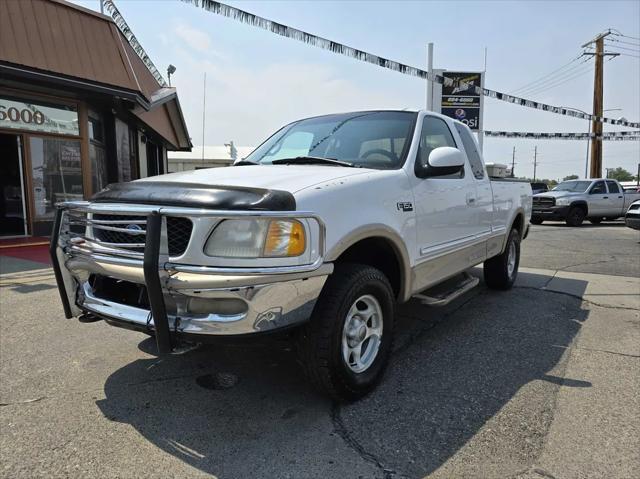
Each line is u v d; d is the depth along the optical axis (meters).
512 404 3.14
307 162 3.79
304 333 2.88
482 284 6.68
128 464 2.49
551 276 7.42
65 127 11.04
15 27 9.13
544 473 2.42
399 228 3.41
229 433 2.78
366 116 4.35
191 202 2.54
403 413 3.01
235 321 2.52
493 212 5.37
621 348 4.20
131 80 11.05
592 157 27.02
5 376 3.53
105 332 4.46
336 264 3.07
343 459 2.53
